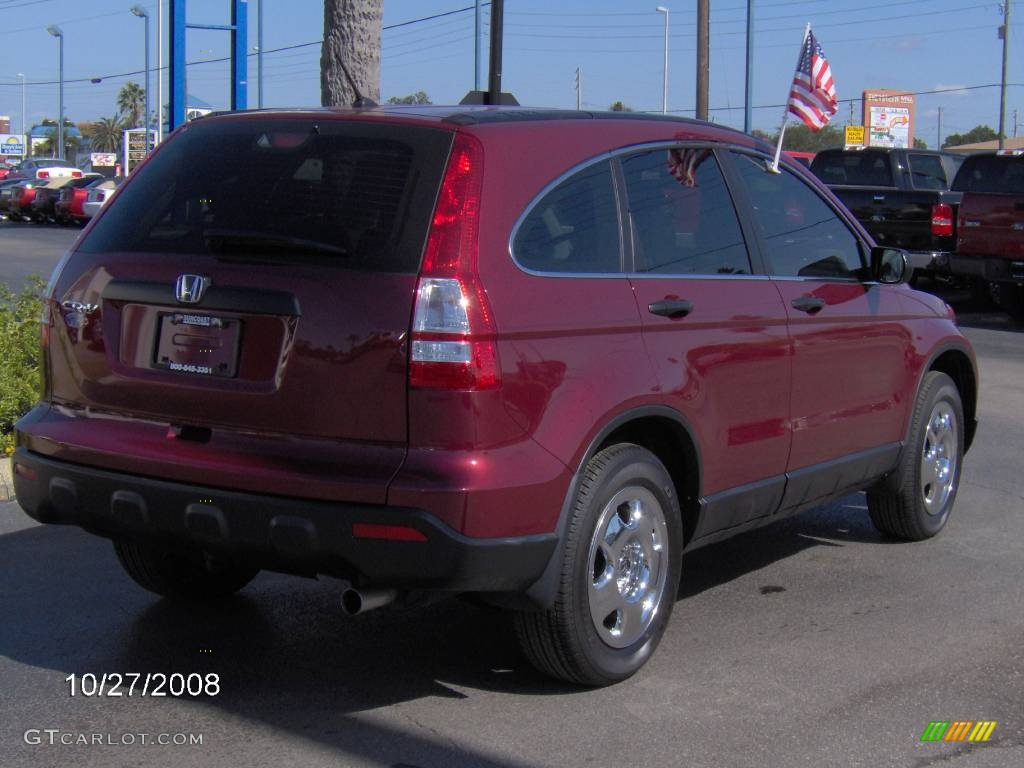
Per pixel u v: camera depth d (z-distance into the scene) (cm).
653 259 453
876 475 591
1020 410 1022
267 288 390
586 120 449
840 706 425
